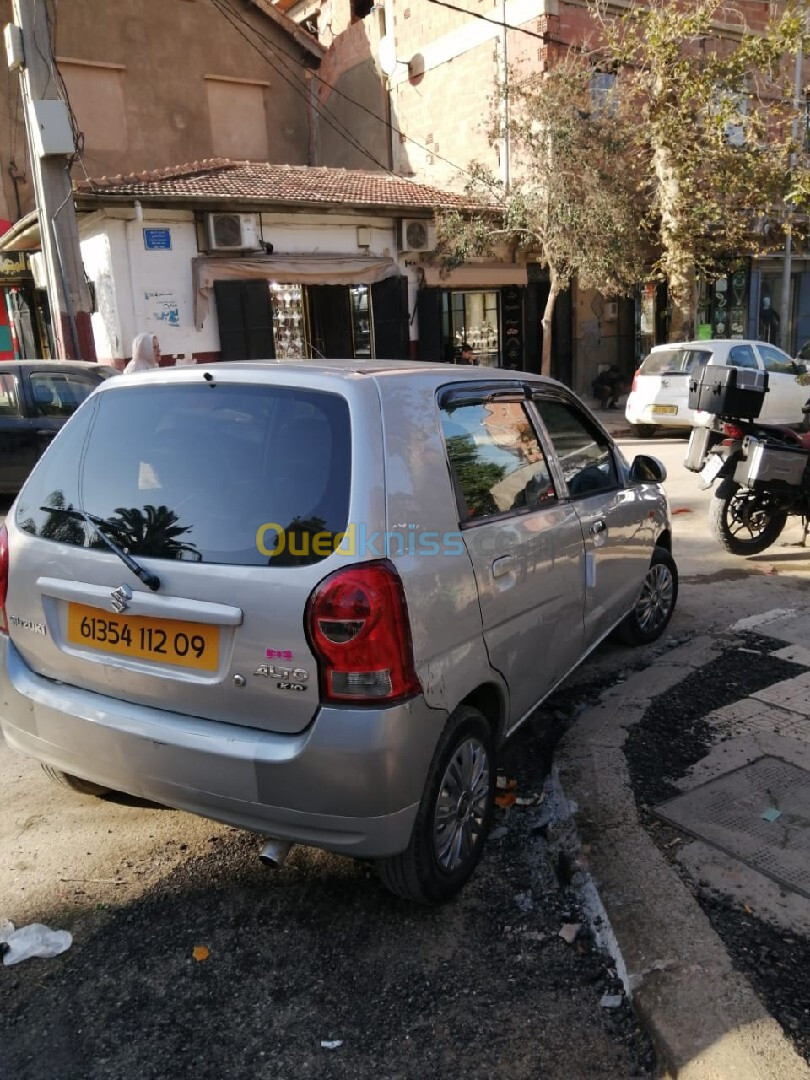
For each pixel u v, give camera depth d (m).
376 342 17.08
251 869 2.96
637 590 4.51
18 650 2.94
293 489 2.45
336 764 2.29
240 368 2.74
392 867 2.56
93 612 2.69
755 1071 2.02
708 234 16.12
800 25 14.36
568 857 2.92
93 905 2.77
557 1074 2.13
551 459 3.60
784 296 20.64
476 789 2.85
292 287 17.47
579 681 4.46
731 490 6.45
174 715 2.55
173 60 20.31
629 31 15.23
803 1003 2.24
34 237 16.27
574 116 14.66
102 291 14.83
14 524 2.98
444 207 16.12
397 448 2.53
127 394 2.88
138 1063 2.17
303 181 16.95
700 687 4.23
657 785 3.33
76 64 18.89
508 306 18.59
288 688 2.33
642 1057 2.18
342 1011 2.33
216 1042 2.24
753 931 2.51
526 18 16.97
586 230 14.77
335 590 2.28
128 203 13.78
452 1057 2.18
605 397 18.97
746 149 15.09
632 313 19.83
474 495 2.89
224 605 2.39
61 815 3.30
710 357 13.10
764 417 13.38
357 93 22.44
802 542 7.24
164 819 3.27
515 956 2.54
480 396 3.16
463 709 2.74
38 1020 2.31
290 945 2.59
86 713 2.67
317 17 25.33
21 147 19.02
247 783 2.39
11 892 2.83
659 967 2.36
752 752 3.57
